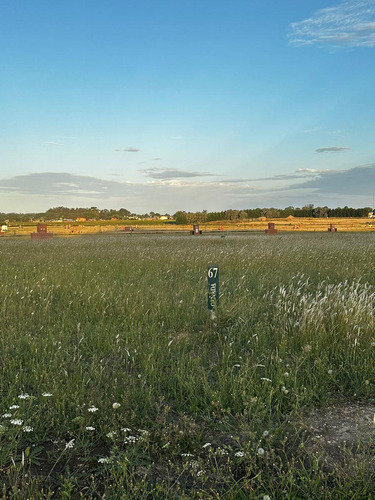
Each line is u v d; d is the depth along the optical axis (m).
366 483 2.81
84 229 93.31
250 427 3.68
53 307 8.52
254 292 9.62
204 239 35.41
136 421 3.81
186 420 3.73
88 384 4.67
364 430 3.70
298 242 25.58
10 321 7.18
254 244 24.69
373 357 5.11
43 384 4.43
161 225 114.69
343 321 6.20
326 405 4.21
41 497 2.69
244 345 5.96
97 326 6.89
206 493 2.78
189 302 8.49
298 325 6.30
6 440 3.50
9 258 17.62
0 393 4.34
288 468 3.09
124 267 14.06
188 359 5.33
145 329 6.79
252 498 2.74
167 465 3.24
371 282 10.85
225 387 4.40
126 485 2.97
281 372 4.67
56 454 3.36
